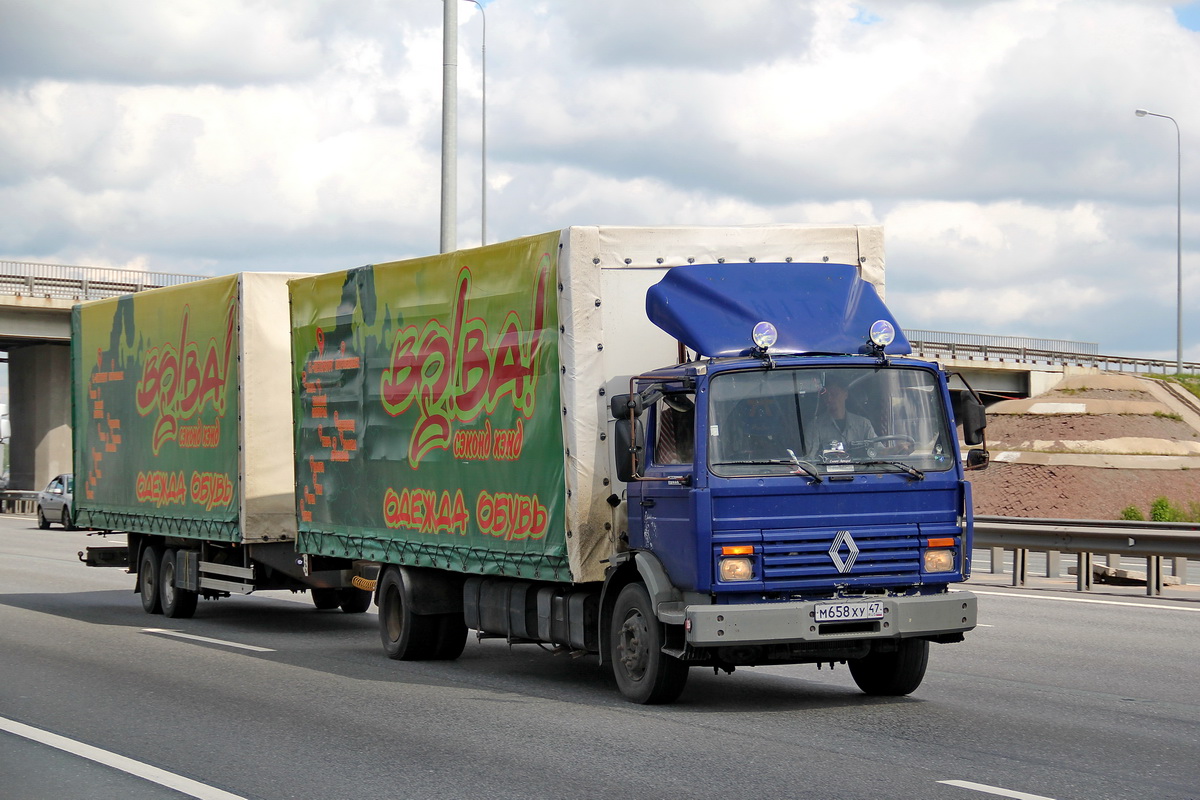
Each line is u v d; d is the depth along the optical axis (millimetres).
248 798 6977
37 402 59281
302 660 12766
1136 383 63500
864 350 9562
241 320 15562
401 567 12656
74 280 51062
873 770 7480
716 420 9141
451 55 18516
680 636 9273
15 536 37125
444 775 7469
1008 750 8039
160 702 10133
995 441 57625
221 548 16391
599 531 10188
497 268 11195
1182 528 19156
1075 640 13430
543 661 12773
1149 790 6965
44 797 7059
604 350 10266
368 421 13141
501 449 11070
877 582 9234
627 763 7727
